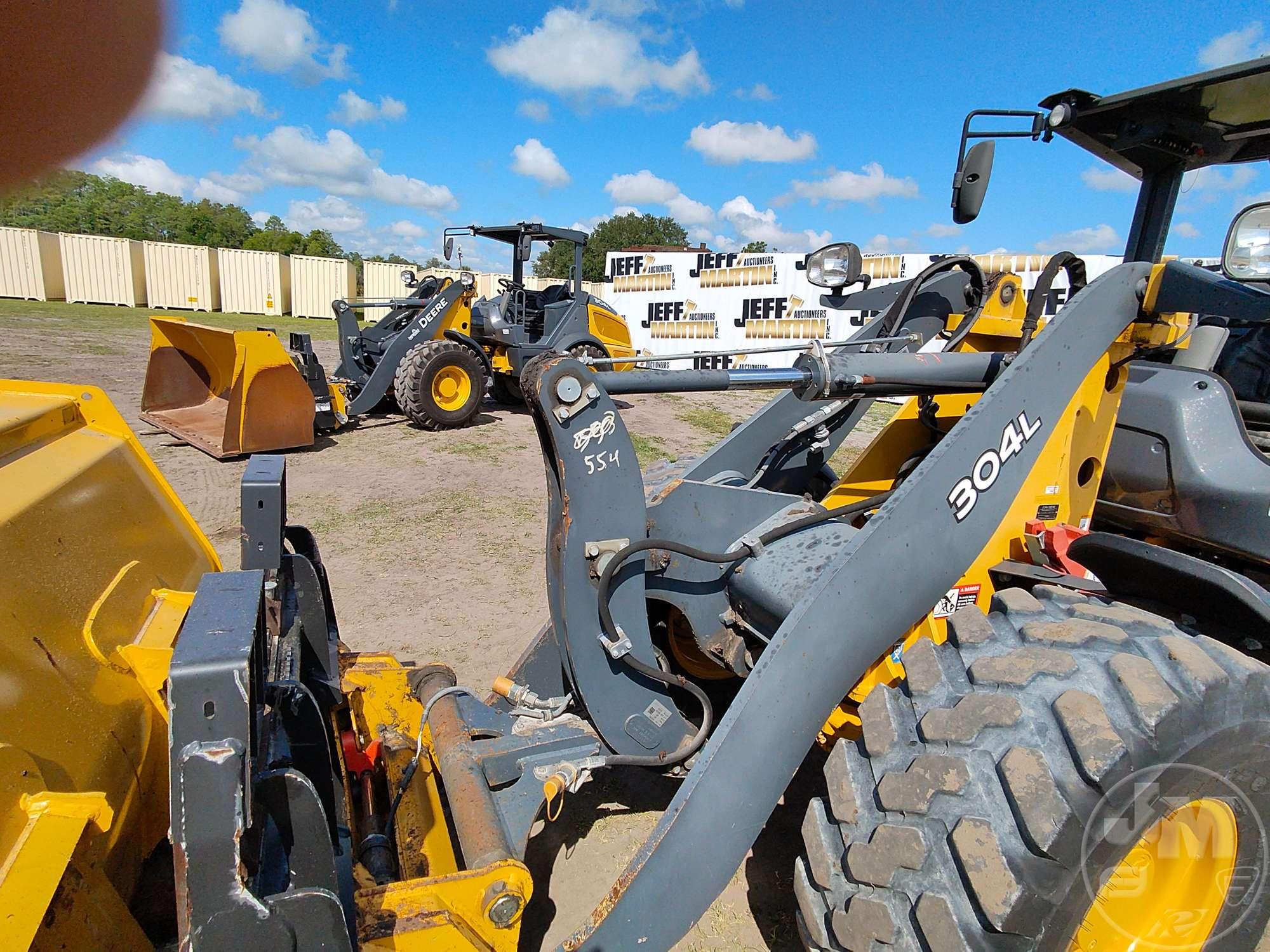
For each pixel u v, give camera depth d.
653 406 11.71
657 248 22.59
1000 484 2.00
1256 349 2.91
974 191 2.30
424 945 1.46
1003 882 1.35
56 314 19.64
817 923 1.60
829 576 1.72
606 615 1.98
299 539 2.47
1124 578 2.01
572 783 1.99
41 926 1.07
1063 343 2.03
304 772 1.72
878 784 1.58
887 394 2.16
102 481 1.83
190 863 1.01
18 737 1.13
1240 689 1.56
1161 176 2.49
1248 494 2.28
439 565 4.81
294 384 6.95
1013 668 1.57
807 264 3.06
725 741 1.61
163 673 1.54
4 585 1.27
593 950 1.57
